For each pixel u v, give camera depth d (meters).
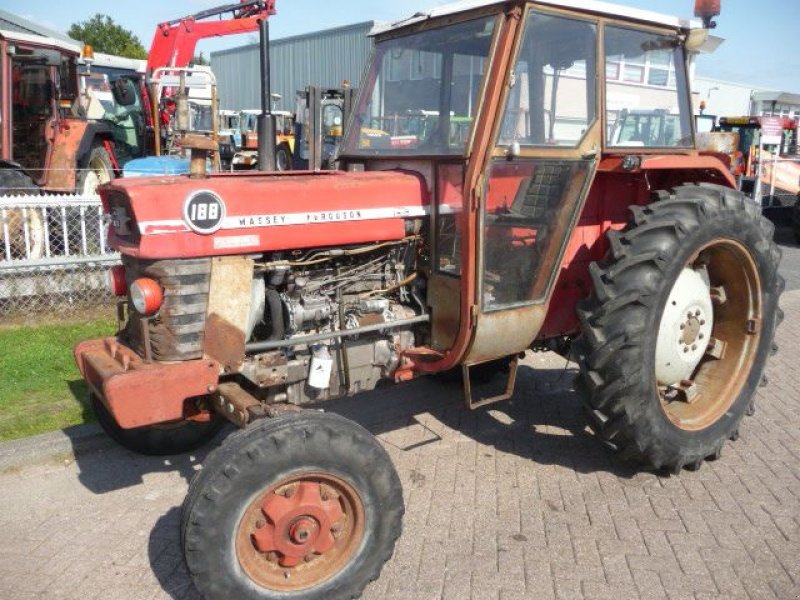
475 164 3.07
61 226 7.01
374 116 3.80
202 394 2.88
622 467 3.87
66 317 6.57
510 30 3.07
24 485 3.69
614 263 3.45
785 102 23.45
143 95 11.66
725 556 3.06
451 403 4.75
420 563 3.03
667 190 3.98
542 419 4.51
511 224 3.30
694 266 3.94
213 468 2.46
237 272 2.96
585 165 3.49
